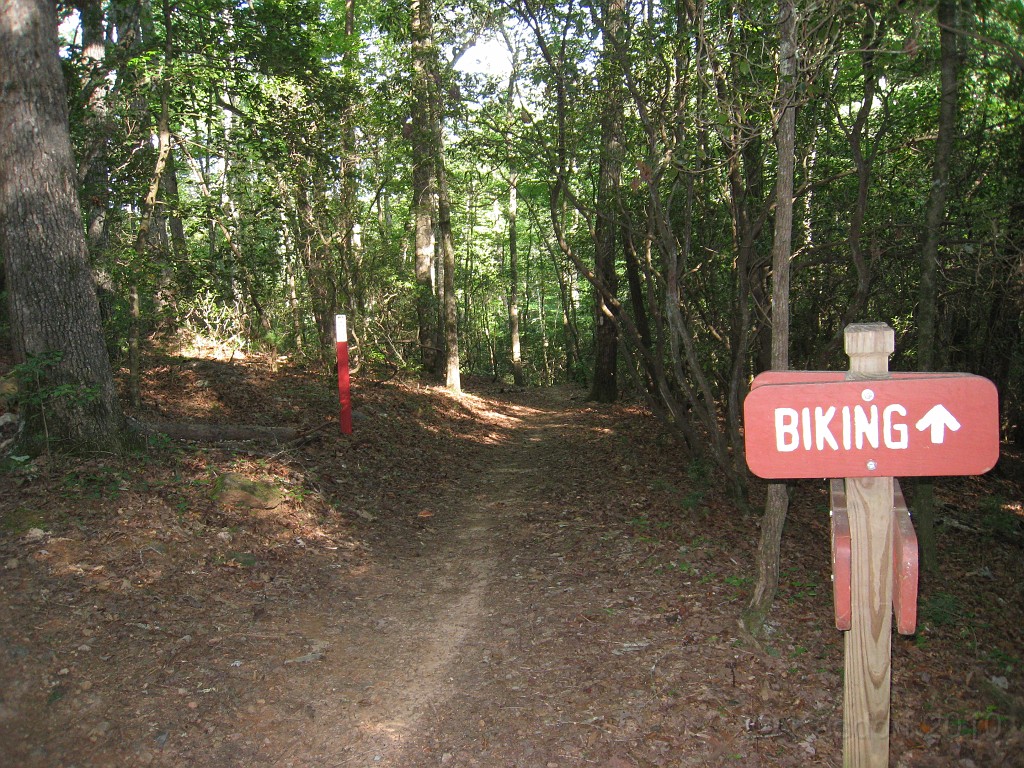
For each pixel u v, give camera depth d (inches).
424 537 313.7
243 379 485.4
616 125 344.8
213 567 235.3
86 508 245.6
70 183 287.7
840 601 96.5
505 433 601.0
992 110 279.7
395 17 496.7
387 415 500.1
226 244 502.3
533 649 202.2
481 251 1362.0
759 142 324.8
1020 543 329.1
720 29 275.7
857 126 273.7
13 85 275.1
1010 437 480.4
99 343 293.4
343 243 561.0
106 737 153.3
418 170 636.7
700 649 195.9
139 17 429.4
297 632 207.5
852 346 95.5
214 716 163.9
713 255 356.5
